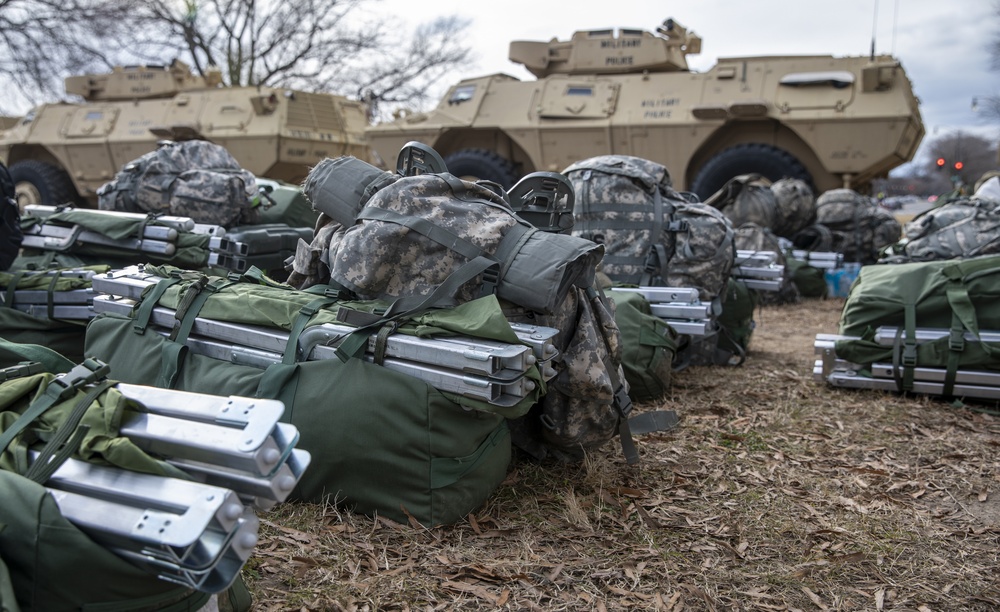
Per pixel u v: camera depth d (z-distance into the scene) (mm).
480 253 2928
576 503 2992
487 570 2520
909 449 3922
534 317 3000
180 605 1886
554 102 13930
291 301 3031
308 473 2824
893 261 5961
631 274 5008
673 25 13836
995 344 4430
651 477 3434
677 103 13320
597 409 3254
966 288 4574
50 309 4223
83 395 2035
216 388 2965
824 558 2799
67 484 1848
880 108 12266
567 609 2393
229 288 3240
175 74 17562
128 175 5523
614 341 3219
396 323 2771
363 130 16531
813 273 9367
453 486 2756
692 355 5621
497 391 2590
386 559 2566
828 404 4652
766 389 4988
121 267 4926
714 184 13406
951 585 2645
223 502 1668
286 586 2414
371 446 2717
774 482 3447
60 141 17188
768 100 12805
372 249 2896
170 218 4883
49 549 1738
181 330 3139
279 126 15297
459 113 14523
